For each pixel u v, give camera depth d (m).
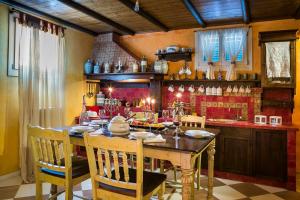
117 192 1.86
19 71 3.43
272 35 3.48
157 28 4.54
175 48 4.39
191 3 3.30
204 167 3.71
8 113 3.38
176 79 4.38
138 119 3.07
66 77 4.37
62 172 2.17
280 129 3.23
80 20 4.16
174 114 3.00
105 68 4.68
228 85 4.11
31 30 3.58
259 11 3.57
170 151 1.95
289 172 3.18
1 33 3.25
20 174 3.51
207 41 4.27
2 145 3.30
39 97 3.74
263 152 3.35
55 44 4.03
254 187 3.23
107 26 4.49
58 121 4.06
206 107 4.27
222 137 3.60
